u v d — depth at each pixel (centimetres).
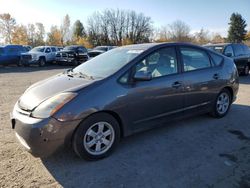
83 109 360
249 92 895
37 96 380
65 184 331
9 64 2220
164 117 462
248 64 1423
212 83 539
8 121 560
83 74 440
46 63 2419
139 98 416
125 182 335
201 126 532
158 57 459
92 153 384
